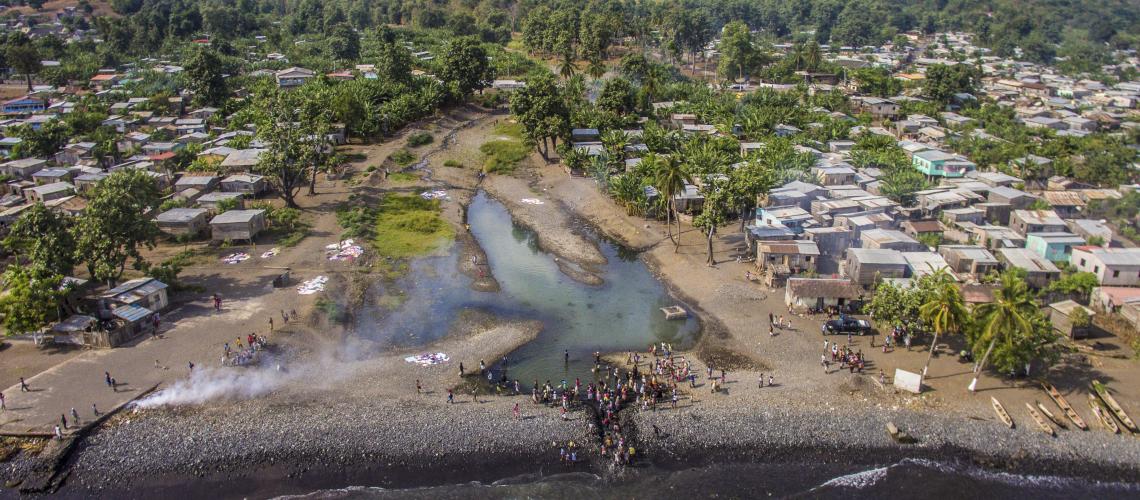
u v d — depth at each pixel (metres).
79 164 167.50
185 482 68.31
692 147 166.00
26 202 139.62
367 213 144.38
